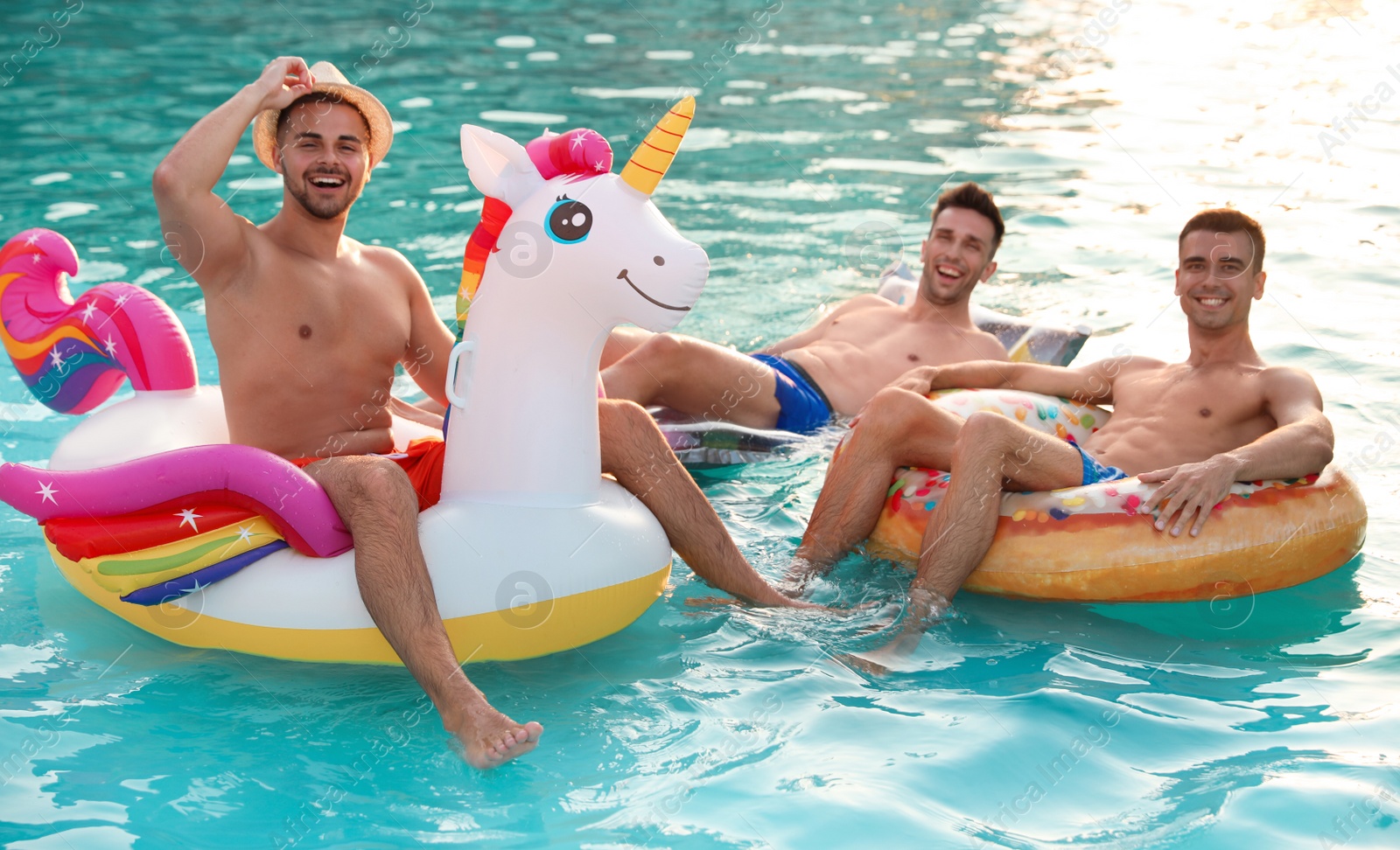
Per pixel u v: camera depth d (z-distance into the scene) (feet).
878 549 10.50
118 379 10.72
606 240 8.11
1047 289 17.17
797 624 9.17
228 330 8.84
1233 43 36.11
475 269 8.59
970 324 14.61
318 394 9.13
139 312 9.98
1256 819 6.65
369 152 9.38
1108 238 19.30
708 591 9.68
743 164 23.18
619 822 6.61
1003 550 9.84
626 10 39.29
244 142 23.53
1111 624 9.40
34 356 10.30
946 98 28.86
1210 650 8.90
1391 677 8.38
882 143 24.85
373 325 9.32
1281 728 7.70
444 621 8.00
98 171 20.81
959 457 9.82
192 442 9.57
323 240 9.16
